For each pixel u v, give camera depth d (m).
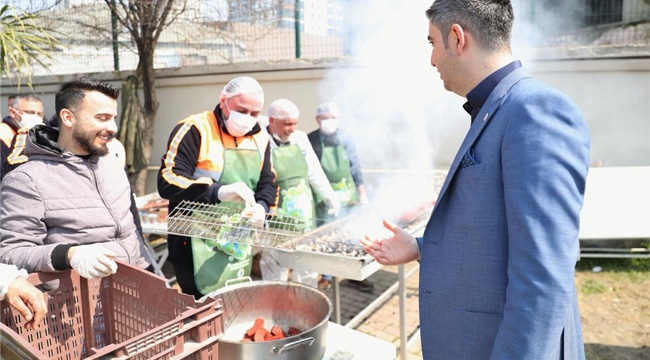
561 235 1.01
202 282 2.29
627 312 3.61
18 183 1.65
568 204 1.02
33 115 3.59
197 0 5.84
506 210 1.09
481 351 1.21
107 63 6.56
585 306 3.73
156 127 6.30
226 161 2.38
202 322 1.11
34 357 0.94
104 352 0.93
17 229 1.62
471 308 1.21
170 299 1.29
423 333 1.35
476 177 1.17
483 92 1.22
